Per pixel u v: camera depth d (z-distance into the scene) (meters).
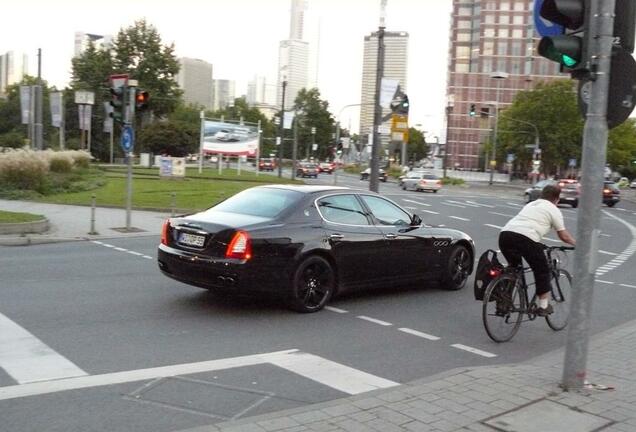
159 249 8.45
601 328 8.50
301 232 8.17
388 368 6.23
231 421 4.55
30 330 6.94
